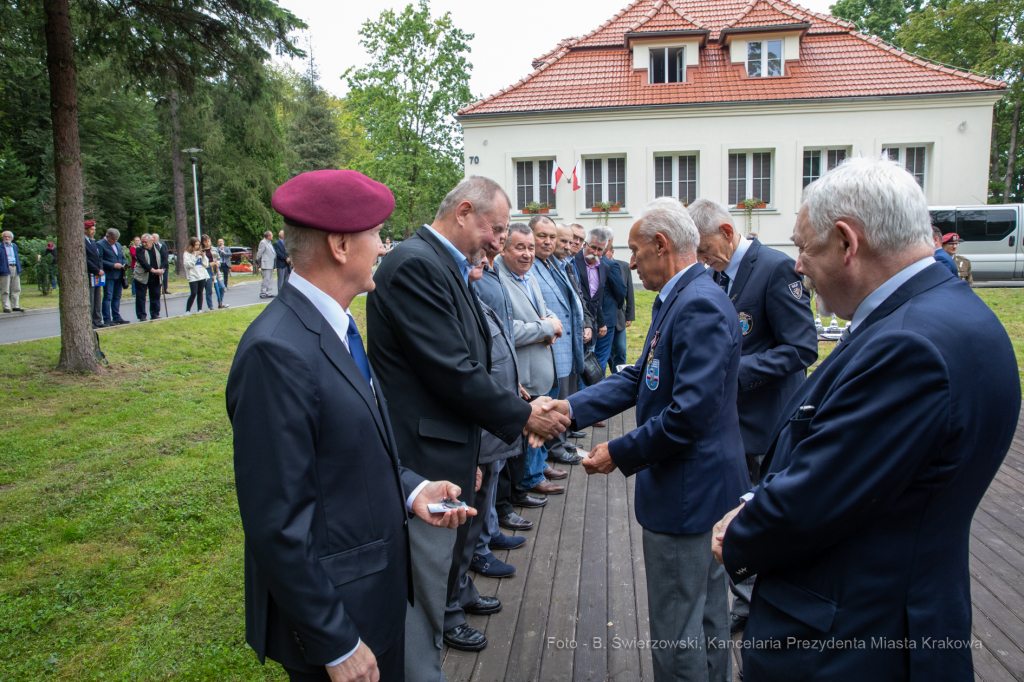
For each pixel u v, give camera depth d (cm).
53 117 768
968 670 125
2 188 2528
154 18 770
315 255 155
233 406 140
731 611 289
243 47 825
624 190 1786
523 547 375
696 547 207
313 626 134
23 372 775
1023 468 486
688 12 1973
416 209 2852
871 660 125
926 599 123
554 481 488
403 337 234
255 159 3164
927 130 1666
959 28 2745
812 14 1852
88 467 496
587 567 349
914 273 131
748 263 307
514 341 393
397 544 161
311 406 140
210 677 261
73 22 774
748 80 1767
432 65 2705
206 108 949
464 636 278
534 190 1816
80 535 385
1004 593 307
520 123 1772
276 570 132
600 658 269
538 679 256
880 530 125
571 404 252
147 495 441
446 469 241
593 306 606
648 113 1730
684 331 201
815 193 141
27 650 279
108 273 1161
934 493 120
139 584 331
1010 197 2702
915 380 116
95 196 2988
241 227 3228
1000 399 120
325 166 4112
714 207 302
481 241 260
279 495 134
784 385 307
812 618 131
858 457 120
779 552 133
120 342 952
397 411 240
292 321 147
